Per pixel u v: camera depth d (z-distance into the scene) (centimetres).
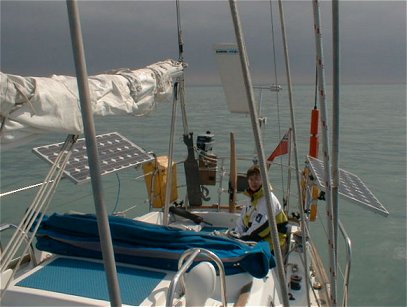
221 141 1902
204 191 575
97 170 119
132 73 320
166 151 1619
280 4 197
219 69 485
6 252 189
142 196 1016
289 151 459
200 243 293
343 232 317
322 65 160
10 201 977
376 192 1170
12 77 191
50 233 304
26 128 196
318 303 324
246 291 286
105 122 2752
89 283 258
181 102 516
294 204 881
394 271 663
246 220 432
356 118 3397
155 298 245
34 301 242
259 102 495
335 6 145
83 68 113
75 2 109
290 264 402
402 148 1912
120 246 288
